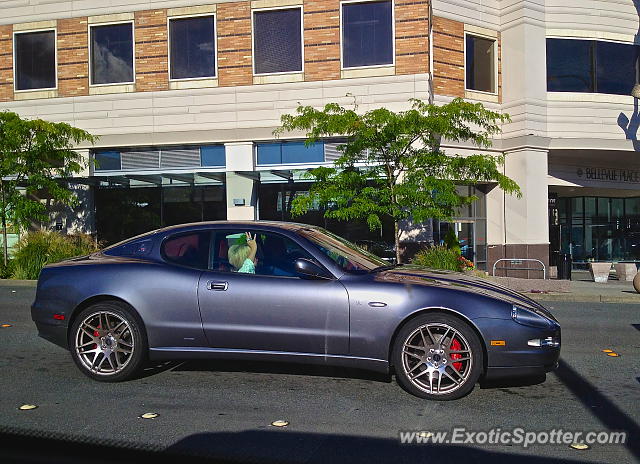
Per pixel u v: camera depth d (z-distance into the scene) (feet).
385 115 40.34
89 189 57.93
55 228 57.93
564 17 61.67
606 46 63.46
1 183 49.44
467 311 16.39
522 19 59.36
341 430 14.28
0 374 19.42
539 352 16.39
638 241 76.28
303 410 15.75
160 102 56.75
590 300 42.16
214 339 17.69
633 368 20.92
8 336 25.99
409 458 12.60
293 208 42.60
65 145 52.26
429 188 40.96
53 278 18.83
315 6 54.13
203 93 56.03
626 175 70.38
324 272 17.48
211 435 13.87
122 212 58.65
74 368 20.20
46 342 24.68
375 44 53.47
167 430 14.19
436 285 17.19
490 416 15.40
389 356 16.93
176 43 56.85
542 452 13.01
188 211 57.82
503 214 61.62
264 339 17.38
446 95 57.57
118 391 17.46
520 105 59.93
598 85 63.05
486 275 52.60
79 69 57.93
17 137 47.80
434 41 57.11
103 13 57.47
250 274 17.85
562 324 31.37
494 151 60.85
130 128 57.16
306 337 17.12
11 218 50.78
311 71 54.29
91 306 18.31
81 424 14.58
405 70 52.65
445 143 57.31
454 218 60.39
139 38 57.00
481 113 41.70
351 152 42.52
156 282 18.01
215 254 18.43
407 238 53.67
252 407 15.98
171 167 57.88
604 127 62.59
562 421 15.07
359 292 16.93
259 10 55.06
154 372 19.57
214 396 16.97
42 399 16.66
